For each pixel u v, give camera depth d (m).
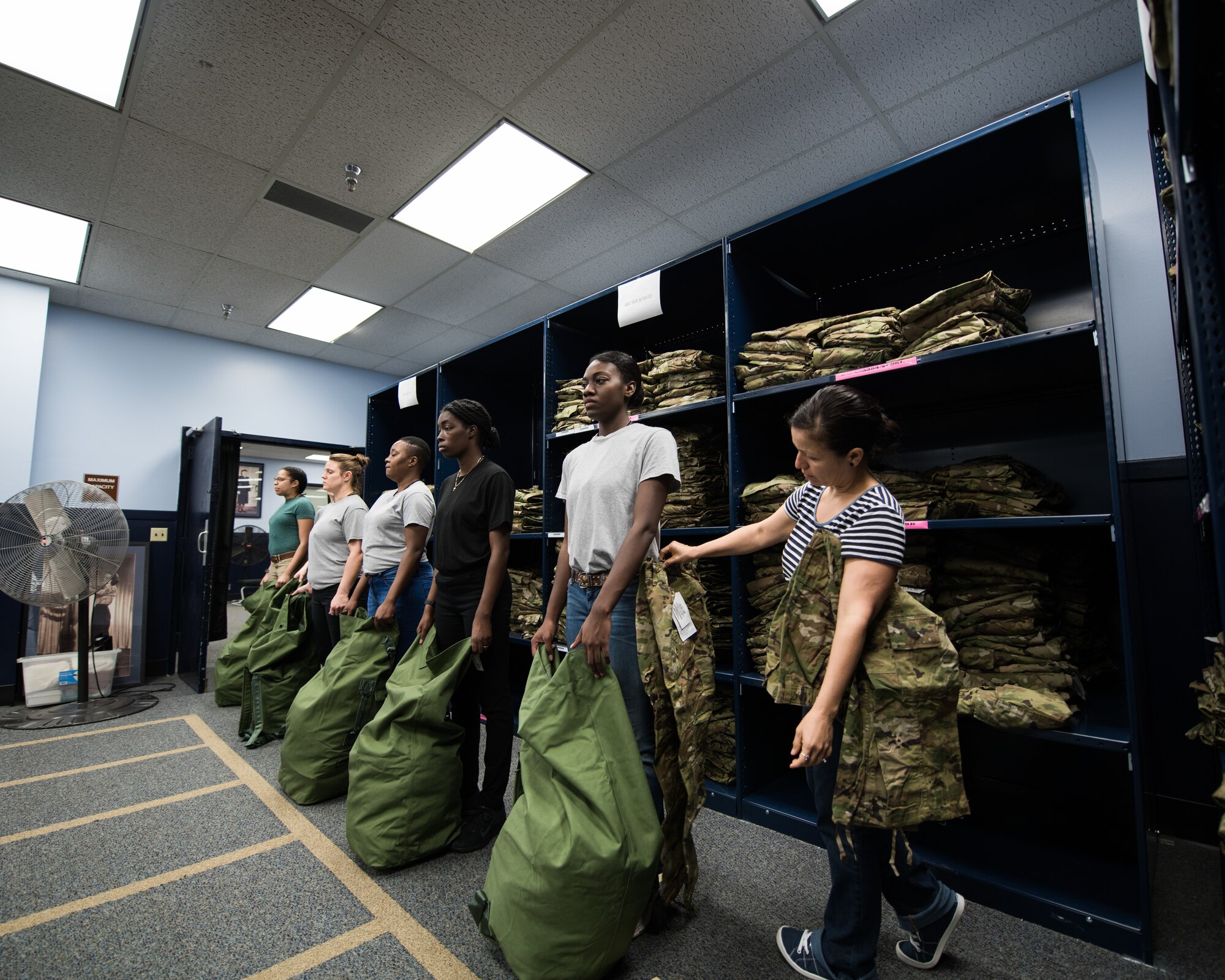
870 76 2.36
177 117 2.53
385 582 2.37
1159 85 0.74
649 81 2.38
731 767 2.20
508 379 3.84
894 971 1.30
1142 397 2.10
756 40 2.19
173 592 4.34
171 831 1.89
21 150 2.72
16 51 2.18
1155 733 1.93
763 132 2.69
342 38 2.16
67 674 3.54
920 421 2.27
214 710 3.32
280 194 3.10
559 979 1.16
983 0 2.02
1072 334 1.45
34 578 3.13
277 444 5.00
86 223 3.34
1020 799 2.05
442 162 2.86
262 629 3.38
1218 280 0.69
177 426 4.81
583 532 1.50
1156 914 1.48
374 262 3.85
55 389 4.26
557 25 2.12
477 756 1.96
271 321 4.74
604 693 1.30
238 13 2.04
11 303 3.88
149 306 4.38
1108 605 1.93
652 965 1.30
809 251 2.25
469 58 2.26
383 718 1.74
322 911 1.49
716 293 2.67
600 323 3.03
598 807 1.19
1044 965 1.32
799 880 1.65
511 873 1.24
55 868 1.68
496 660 1.87
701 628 1.48
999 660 1.70
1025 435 2.05
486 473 1.90
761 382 2.12
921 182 1.83
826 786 1.16
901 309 2.35
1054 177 1.82
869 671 1.01
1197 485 1.55
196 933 1.40
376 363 5.86
